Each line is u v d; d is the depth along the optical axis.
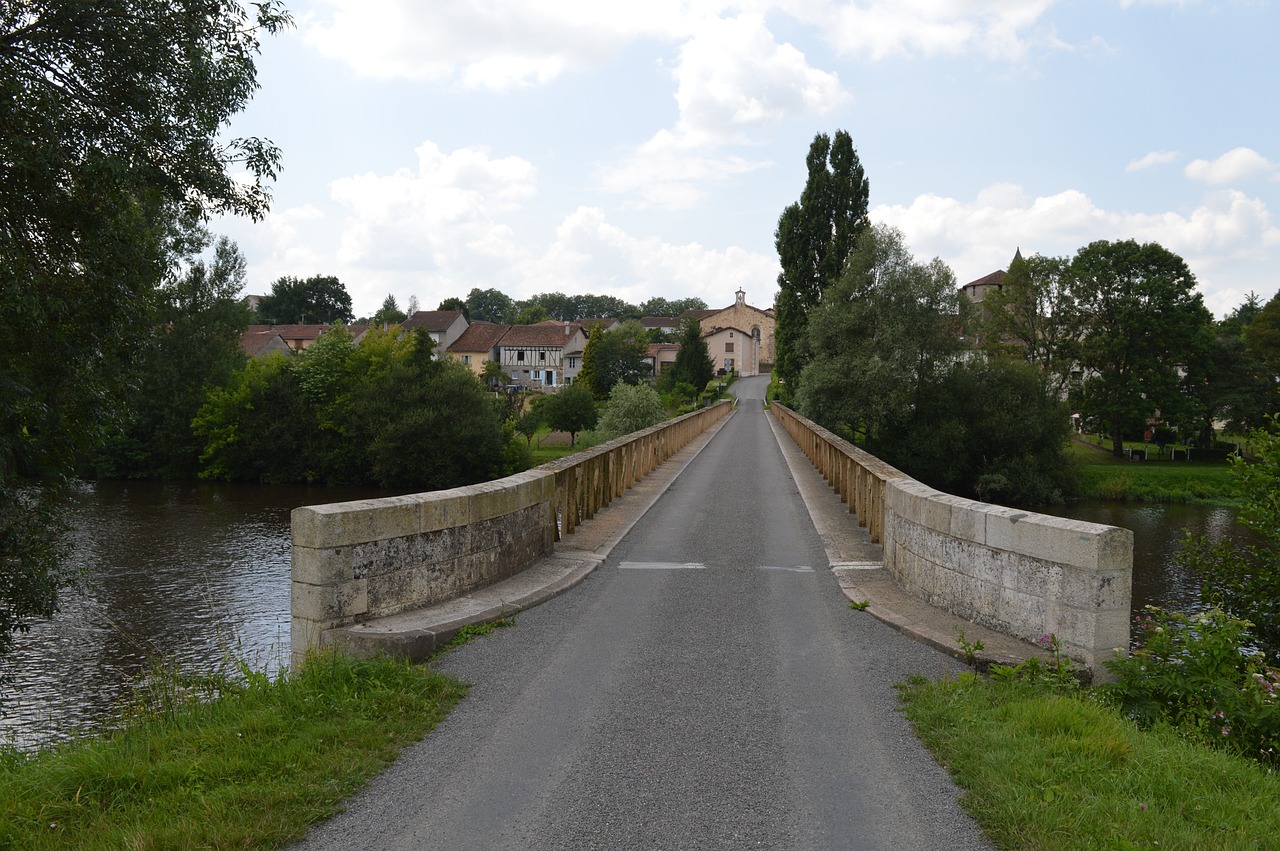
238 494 41.47
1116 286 52.31
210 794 3.71
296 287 120.12
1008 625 6.35
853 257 46.53
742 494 17.27
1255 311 82.38
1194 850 3.26
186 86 11.38
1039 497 43.22
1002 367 46.97
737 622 7.06
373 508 6.27
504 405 54.66
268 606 19.55
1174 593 21.66
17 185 10.67
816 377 45.31
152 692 5.41
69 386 12.41
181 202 12.09
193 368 47.72
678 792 3.88
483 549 7.86
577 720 4.81
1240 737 4.84
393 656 5.75
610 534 11.69
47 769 3.96
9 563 12.12
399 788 3.92
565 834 3.48
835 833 3.50
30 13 10.57
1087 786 3.82
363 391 45.22
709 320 129.50
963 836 3.48
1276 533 10.29
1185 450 54.59
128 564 24.08
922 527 7.77
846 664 5.92
